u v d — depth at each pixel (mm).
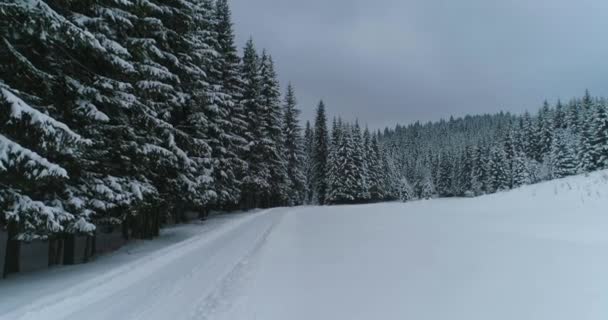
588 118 58781
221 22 27531
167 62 14391
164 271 8117
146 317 5191
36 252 13508
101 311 5508
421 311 4871
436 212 23219
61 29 6766
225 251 10367
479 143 77812
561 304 4969
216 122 23172
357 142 53875
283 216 21391
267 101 37000
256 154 32125
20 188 7535
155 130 13602
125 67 9367
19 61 7016
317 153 56125
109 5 9578
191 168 15172
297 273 7160
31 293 6633
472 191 78312
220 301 5754
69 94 8898
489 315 4648
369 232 12453
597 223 14078
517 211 22000
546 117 82125
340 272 7059
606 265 7078
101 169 10500
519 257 7980
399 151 120000
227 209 31703
